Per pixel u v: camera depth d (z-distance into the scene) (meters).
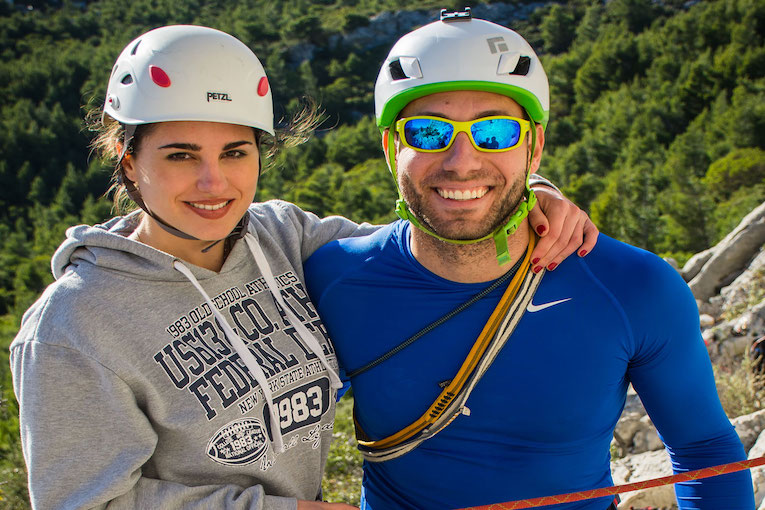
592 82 93.31
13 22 146.38
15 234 86.88
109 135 2.12
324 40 136.25
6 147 104.56
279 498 2.00
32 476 1.83
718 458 2.16
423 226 2.08
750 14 81.88
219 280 2.10
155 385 1.90
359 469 5.48
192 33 1.98
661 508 4.13
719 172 46.12
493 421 2.13
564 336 2.08
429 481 2.22
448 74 1.94
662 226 37.22
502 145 1.98
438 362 2.15
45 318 1.86
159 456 1.97
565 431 2.11
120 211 2.26
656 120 72.69
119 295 1.92
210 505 1.92
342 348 2.29
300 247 2.47
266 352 2.08
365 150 96.88
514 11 134.75
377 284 2.24
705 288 9.01
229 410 1.96
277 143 2.26
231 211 2.02
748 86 68.88
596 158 71.69
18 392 1.87
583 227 2.18
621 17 114.75
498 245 2.04
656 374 2.14
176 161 1.94
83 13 159.12
